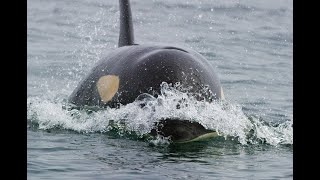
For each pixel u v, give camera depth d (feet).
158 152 128.16
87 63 226.17
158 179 112.57
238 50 252.62
